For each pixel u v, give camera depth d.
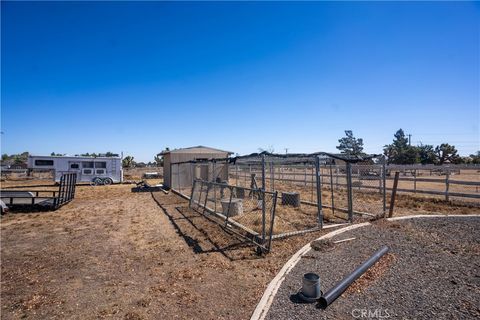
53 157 22.97
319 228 7.27
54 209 11.70
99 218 10.05
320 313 3.48
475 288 3.96
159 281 4.67
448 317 3.30
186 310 3.75
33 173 34.12
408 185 19.80
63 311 3.82
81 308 3.88
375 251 5.56
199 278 4.72
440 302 3.63
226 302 3.92
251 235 6.87
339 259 5.22
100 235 7.71
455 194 11.20
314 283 3.77
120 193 17.81
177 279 4.71
